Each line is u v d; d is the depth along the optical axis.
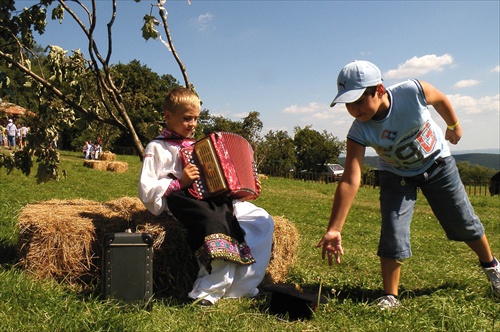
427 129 4.15
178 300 4.14
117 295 3.69
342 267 5.91
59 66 5.64
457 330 3.50
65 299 3.70
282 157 48.38
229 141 4.23
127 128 5.73
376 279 5.22
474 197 24.77
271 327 3.52
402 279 5.16
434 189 4.32
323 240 3.88
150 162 4.31
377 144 4.07
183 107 4.38
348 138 4.10
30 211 4.78
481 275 5.39
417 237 9.16
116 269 3.69
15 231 6.17
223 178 4.12
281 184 29.77
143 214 4.65
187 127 4.43
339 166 48.00
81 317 3.32
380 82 3.89
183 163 4.27
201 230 4.05
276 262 4.96
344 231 9.91
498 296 4.46
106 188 16.78
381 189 4.38
